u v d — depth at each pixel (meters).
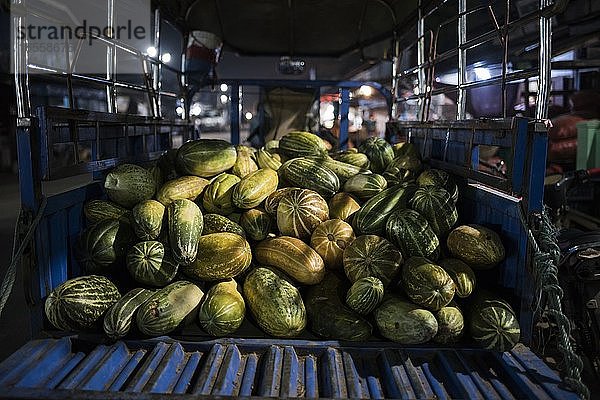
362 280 2.54
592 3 6.90
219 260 2.67
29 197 2.47
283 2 5.97
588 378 3.40
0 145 15.13
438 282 2.42
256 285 2.60
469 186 3.41
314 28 6.90
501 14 5.76
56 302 2.49
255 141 7.89
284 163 3.69
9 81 12.29
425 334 2.38
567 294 3.14
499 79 3.10
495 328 2.38
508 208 2.67
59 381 2.12
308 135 4.11
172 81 7.70
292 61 8.02
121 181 3.10
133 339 2.44
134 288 2.82
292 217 2.97
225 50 7.94
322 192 3.34
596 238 3.19
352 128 13.97
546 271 2.23
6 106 14.95
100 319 2.54
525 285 2.47
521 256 2.52
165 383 2.10
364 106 17.55
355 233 3.02
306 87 7.09
